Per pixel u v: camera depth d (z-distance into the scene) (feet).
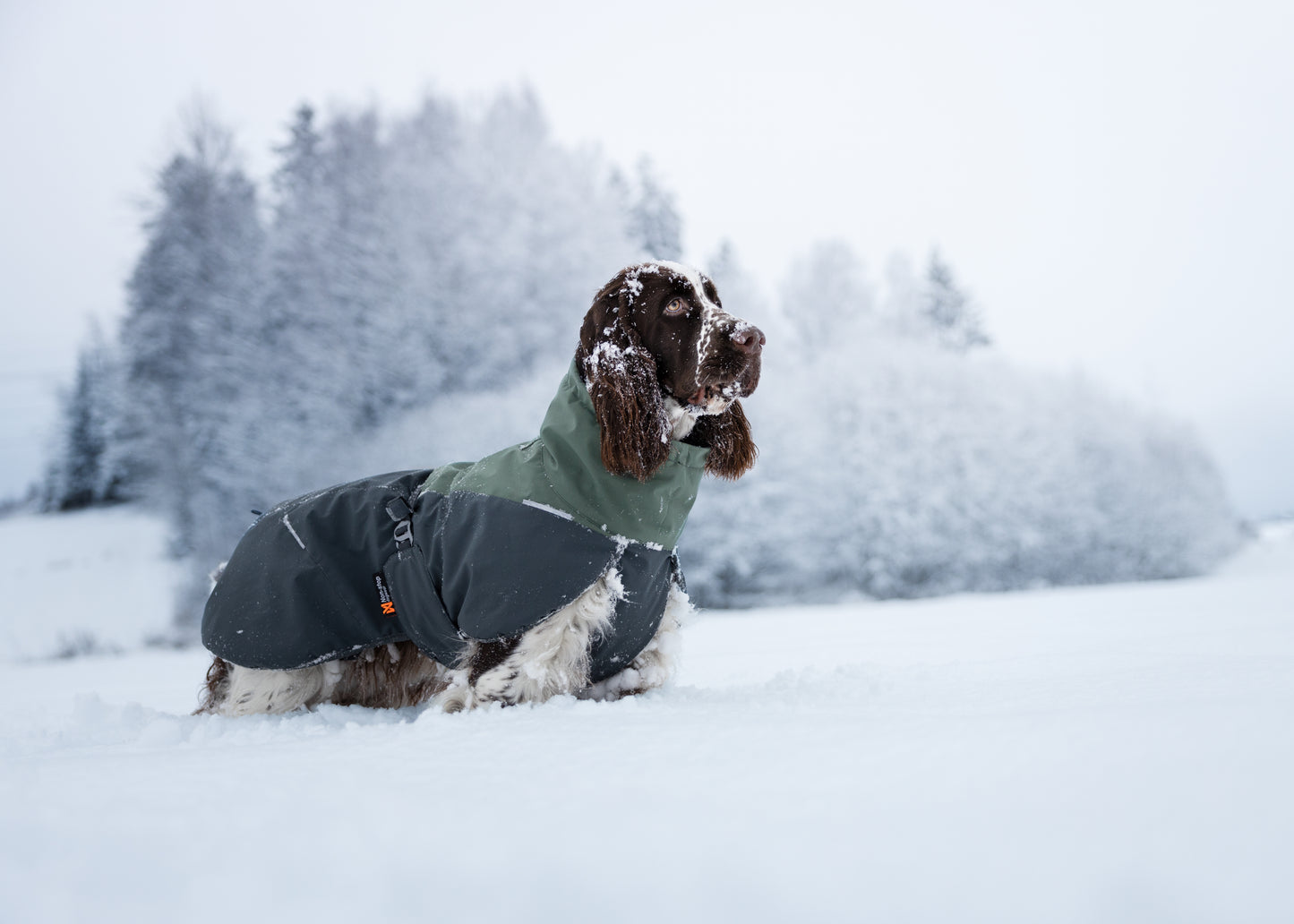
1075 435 93.40
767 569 84.48
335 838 3.50
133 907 3.02
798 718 6.04
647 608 9.41
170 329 86.99
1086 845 3.07
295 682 10.18
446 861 3.24
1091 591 59.11
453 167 96.32
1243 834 3.04
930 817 3.43
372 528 9.67
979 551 83.71
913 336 123.44
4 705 15.76
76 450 113.60
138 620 72.90
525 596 8.65
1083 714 4.87
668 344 9.46
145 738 8.38
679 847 3.28
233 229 91.25
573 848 3.31
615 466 8.95
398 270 89.30
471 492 9.18
